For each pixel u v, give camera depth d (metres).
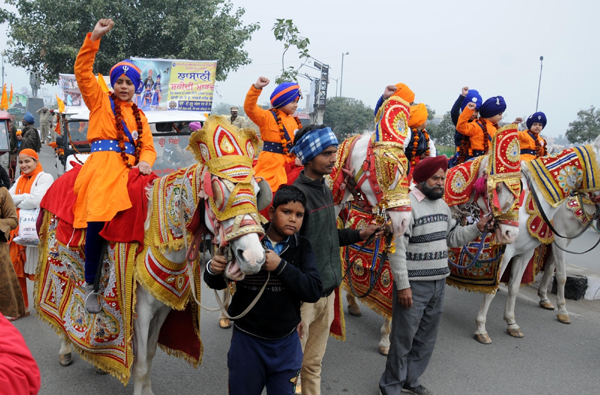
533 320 5.54
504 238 4.05
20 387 1.59
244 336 2.48
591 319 5.63
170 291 2.95
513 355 4.58
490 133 5.43
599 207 5.13
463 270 4.94
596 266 8.03
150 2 17.73
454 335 5.02
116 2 16.98
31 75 20.70
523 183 4.88
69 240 3.24
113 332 3.08
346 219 4.52
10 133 12.45
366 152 3.71
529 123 6.14
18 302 4.84
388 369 3.56
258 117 4.45
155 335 3.27
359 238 3.21
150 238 2.91
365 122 31.89
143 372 3.10
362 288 4.45
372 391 3.83
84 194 3.11
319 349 3.09
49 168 15.09
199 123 7.27
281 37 6.25
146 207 2.98
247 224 2.17
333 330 3.70
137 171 3.12
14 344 1.64
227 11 18.78
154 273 2.89
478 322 4.89
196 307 3.21
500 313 5.74
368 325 5.20
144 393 3.39
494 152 4.09
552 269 5.88
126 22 17.75
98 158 3.12
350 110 31.97
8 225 4.42
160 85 8.05
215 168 2.27
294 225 2.46
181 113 7.95
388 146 3.35
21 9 17.28
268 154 4.54
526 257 5.00
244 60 18.98
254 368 2.48
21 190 4.90
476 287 4.87
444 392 3.87
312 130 2.91
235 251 2.19
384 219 3.26
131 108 3.36
